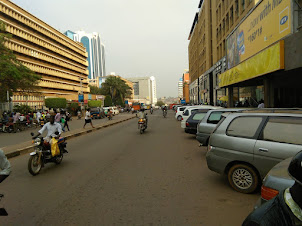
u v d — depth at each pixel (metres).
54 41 71.06
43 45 64.06
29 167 5.76
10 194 4.54
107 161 7.17
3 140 13.70
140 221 3.27
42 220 3.39
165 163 6.68
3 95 26.27
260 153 4.01
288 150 3.72
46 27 65.69
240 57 18.02
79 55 89.75
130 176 5.49
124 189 4.60
